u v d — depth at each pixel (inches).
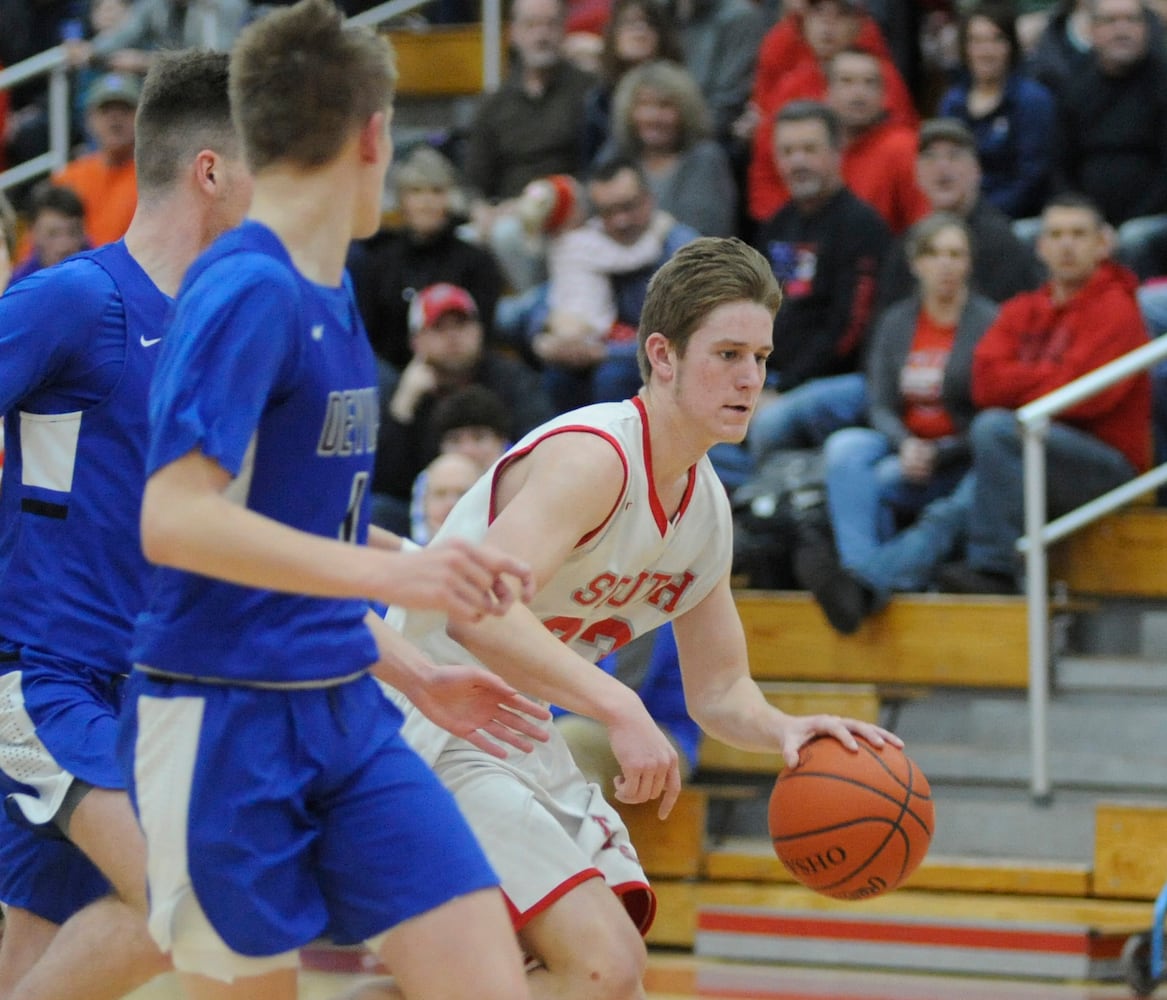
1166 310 890.7
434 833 318.7
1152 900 728.3
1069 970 703.1
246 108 309.1
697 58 1058.1
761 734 429.4
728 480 884.6
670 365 401.1
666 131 938.7
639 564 412.5
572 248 904.3
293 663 309.7
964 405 826.8
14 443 395.5
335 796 320.2
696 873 767.7
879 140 936.3
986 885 748.0
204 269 303.9
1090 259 804.6
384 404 884.6
